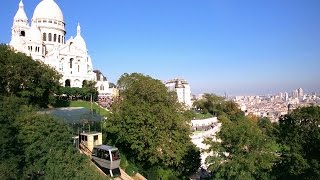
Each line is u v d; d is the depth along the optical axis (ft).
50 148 138.21
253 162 159.94
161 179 208.64
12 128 138.41
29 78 288.30
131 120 206.49
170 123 213.46
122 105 226.79
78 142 197.57
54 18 587.27
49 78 310.65
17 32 568.82
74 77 536.01
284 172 166.09
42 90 294.25
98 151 182.29
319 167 151.12
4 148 126.21
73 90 439.63
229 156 171.42
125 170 204.54
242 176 157.07
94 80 545.44
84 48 597.52
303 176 157.79
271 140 179.73
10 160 122.83
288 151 172.14
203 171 282.36
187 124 232.53
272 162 171.53
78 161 143.84
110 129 213.66
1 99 172.14
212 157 170.81
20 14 574.15
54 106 373.20
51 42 579.89
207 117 578.25
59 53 520.01
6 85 277.64
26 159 130.52
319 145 163.94
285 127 183.52
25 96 278.46
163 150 209.05
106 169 178.19
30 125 142.92
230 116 622.95
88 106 404.36
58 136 147.95
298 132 175.42
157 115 214.28
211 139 179.42
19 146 133.80
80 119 229.66
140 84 236.02
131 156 216.74
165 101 240.12
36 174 132.87
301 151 167.84
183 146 219.82
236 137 166.91
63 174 128.26
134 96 231.50
